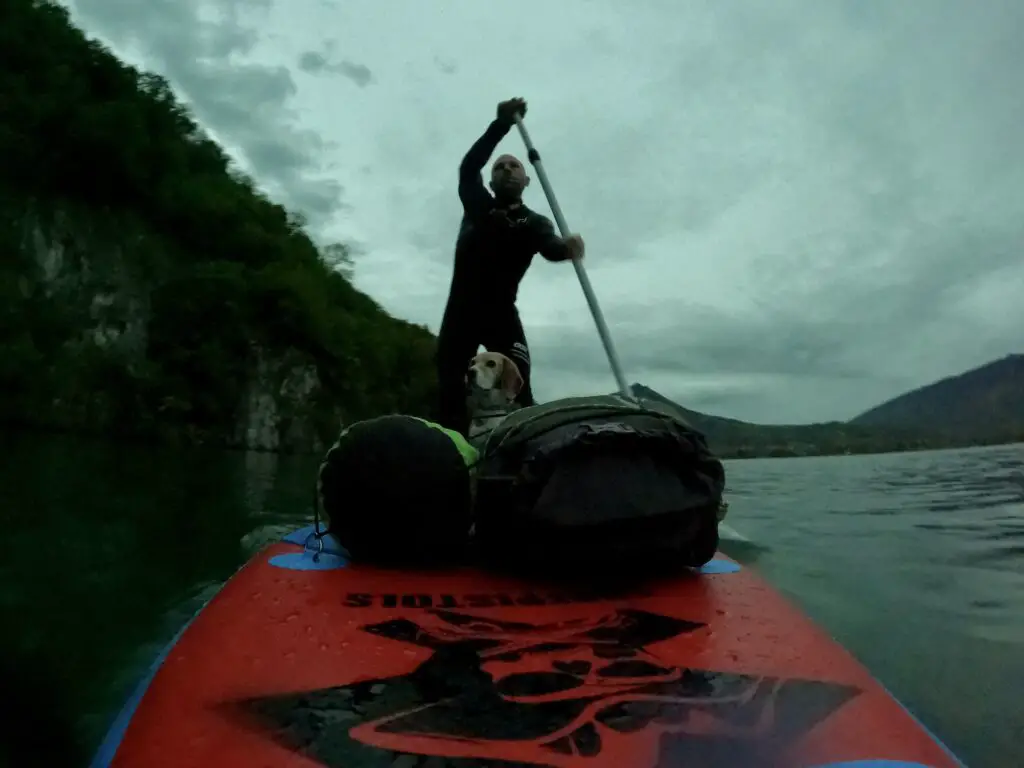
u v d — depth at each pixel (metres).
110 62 46.75
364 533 2.74
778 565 4.95
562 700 1.65
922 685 2.79
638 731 1.52
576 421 2.57
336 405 51.81
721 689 1.71
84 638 3.71
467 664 1.83
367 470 2.66
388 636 2.02
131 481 12.53
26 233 36.72
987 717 2.49
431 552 2.80
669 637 2.04
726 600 2.39
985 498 8.76
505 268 3.81
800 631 2.10
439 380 3.96
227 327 43.50
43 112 38.47
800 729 1.55
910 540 5.92
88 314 37.97
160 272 43.47
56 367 33.72
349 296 74.56
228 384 42.22
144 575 5.13
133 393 36.34
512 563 2.67
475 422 3.46
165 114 50.34
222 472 17.23
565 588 2.52
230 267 45.31
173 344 40.81
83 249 39.28
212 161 62.09
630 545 2.46
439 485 2.69
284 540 3.29
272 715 1.58
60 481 11.65
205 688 1.69
